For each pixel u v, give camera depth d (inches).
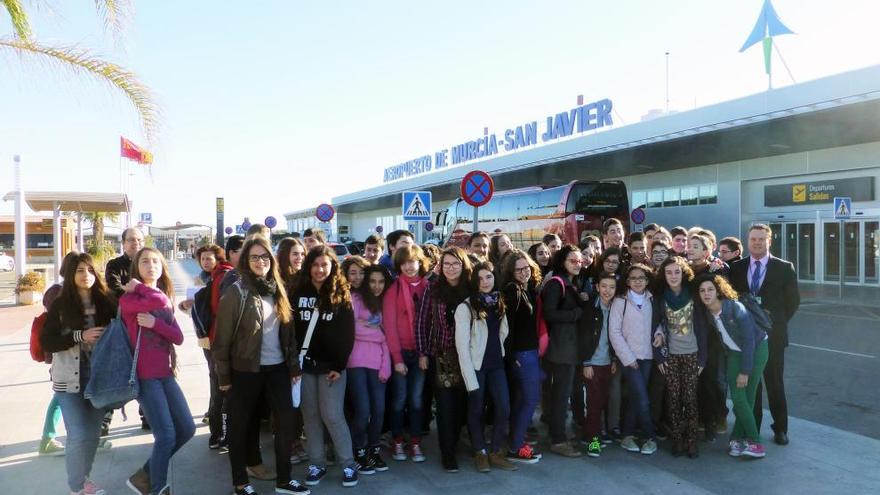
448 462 190.2
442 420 191.2
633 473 187.9
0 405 260.7
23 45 236.2
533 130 1232.8
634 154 902.4
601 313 207.5
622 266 229.3
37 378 309.4
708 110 725.9
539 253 248.2
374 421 191.6
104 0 237.1
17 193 687.7
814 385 296.8
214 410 205.2
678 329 201.8
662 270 205.0
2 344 412.5
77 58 242.4
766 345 203.5
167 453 160.9
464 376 185.9
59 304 159.9
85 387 163.5
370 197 1924.2
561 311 199.5
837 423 237.9
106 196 725.3
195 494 171.9
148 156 259.1
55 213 725.3
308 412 180.7
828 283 823.7
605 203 744.3
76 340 160.6
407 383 202.2
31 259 1656.0
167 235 2475.4
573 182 738.8
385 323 196.5
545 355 207.8
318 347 178.4
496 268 223.3
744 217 935.7
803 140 765.3
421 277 208.1
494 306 189.9
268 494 172.1
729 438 217.0
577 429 232.5
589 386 205.5
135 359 157.1
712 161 952.3
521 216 842.2
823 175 829.8
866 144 773.9
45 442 202.2
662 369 203.9
